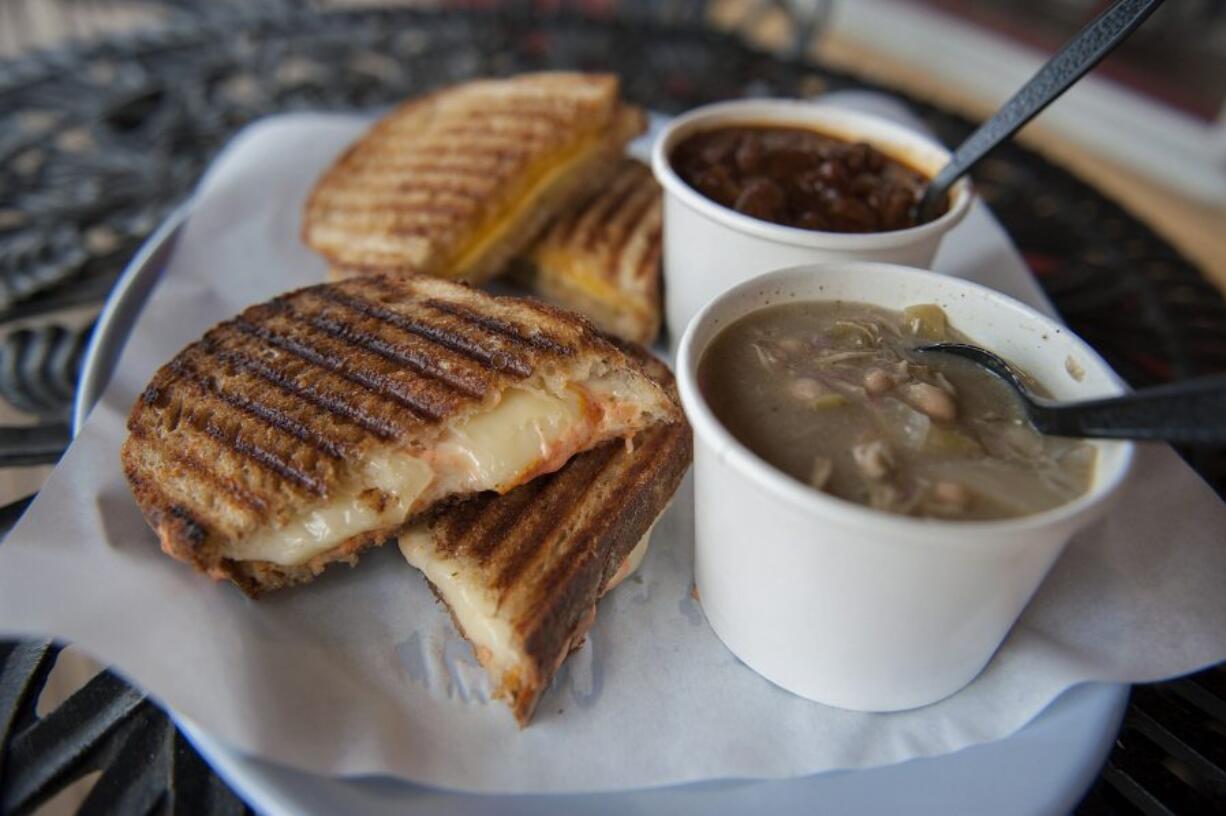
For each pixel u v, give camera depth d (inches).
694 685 9.9
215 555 9.8
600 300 15.2
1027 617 10.3
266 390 10.8
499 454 10.7
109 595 9.3
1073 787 8.9
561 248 15.5
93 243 15.8
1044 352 10.1
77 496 10.4
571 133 16.1
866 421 9.2
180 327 13.3
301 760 8.6
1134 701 10.3
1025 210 17.6
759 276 10.6
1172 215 30.6
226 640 9.3
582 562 10.0
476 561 10.2
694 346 9.7
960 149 12.8
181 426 10.6
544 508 10.7
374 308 12.0
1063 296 15.6
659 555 11.4
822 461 8.8
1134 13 10.1
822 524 8.3
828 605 9.0
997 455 8.9
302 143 17.0
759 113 15.0
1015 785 8.9
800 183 13.4
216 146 18.1
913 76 38.7
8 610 8.9
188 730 8.8
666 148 14.0
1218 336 15.0
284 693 9.1
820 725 9.6
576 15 22.9
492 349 11.0
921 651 9.2
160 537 9.9
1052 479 8.7
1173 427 7.4
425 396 10.5
